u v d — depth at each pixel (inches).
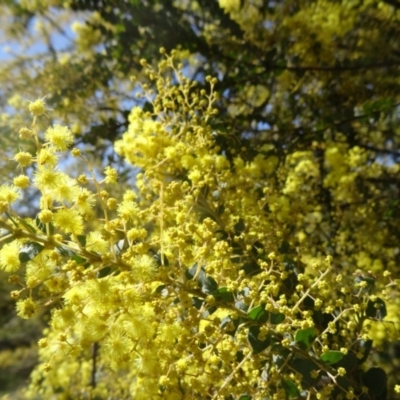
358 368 9.6
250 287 8.6
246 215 11.2
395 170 19.7
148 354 7.8
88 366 21.0
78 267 7.2
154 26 16.5
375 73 17.4
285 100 18.0
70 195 7.3
